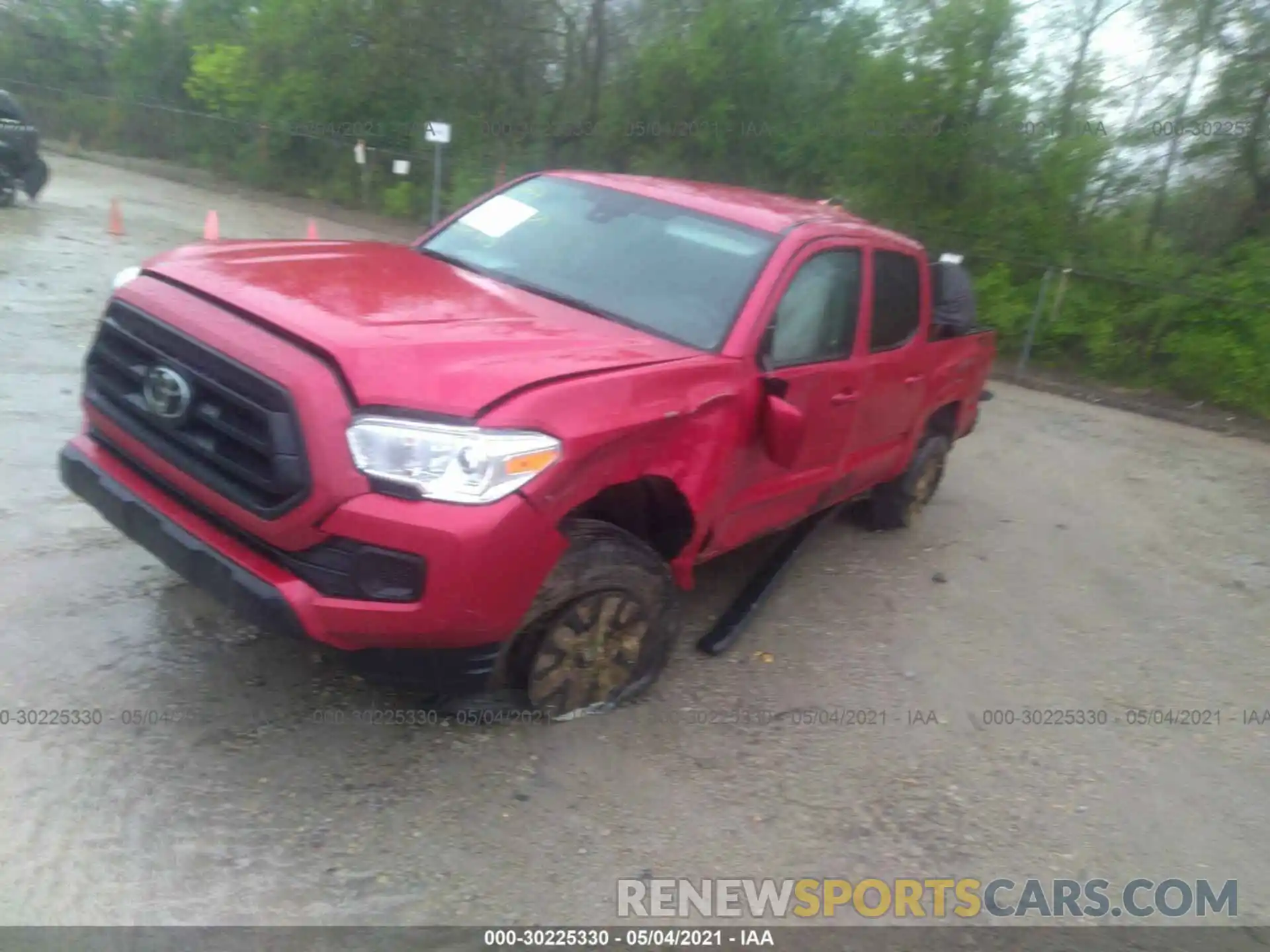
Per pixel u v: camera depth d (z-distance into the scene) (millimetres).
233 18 33500
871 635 5535
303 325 3465
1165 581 7062
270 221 22656
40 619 4328
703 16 20406
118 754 3631
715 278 4668
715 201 5191
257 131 29500
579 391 3607
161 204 22438
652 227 4977
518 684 3939
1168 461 10805
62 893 3037
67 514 5352
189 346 3562
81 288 11172
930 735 4605
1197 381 14227
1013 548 7293
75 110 36531
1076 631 6008
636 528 4266
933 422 7055
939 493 8375
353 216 26188
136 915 3002
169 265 4027
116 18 37781
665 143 21359
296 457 3281
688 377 4055
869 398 5531
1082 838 4027
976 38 16094
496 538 3342
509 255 4961
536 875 3385
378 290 4043
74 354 8492
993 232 16203
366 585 3316
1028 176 16453
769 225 4973
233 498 3438
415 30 25188
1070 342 15430
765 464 4691
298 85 27422
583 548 3809
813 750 4336
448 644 3492
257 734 3850
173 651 4266
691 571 4477
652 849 3592
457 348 3570
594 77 23719
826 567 6406
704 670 4844
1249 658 5949
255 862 3262
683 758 4117
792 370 4711
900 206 16844
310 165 29062
